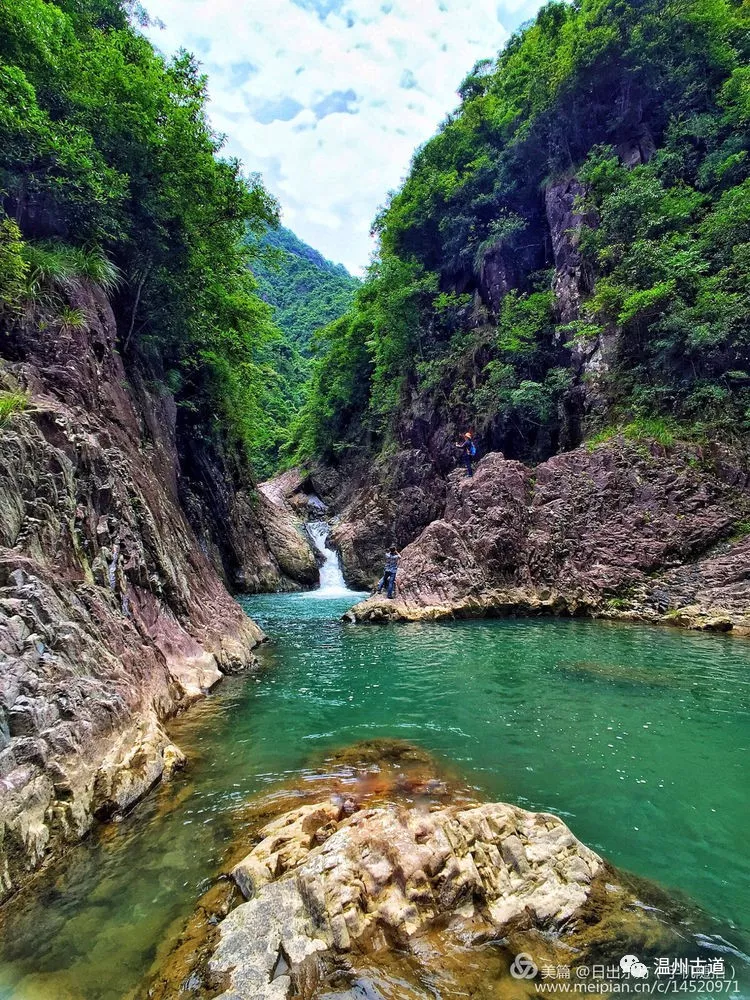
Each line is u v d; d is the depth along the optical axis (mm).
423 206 29719
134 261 11953
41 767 3930
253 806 4582
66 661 4836
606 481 16344
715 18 21219
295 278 97750
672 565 14484
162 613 8391
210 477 20812
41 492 6137
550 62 24312
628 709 7219
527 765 5512
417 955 2850
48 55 9242
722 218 16781
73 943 2965
